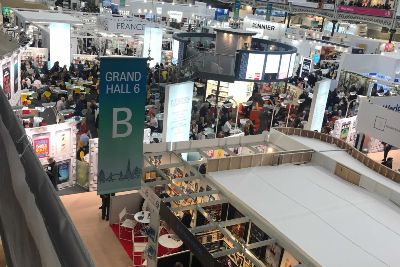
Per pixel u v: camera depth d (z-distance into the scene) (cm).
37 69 1962
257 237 688
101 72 694
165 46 2875
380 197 794
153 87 1925
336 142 1041
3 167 215
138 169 777
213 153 1081
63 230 121
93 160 1095
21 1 2638
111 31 2172
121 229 964
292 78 2295
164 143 933
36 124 1243
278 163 906
